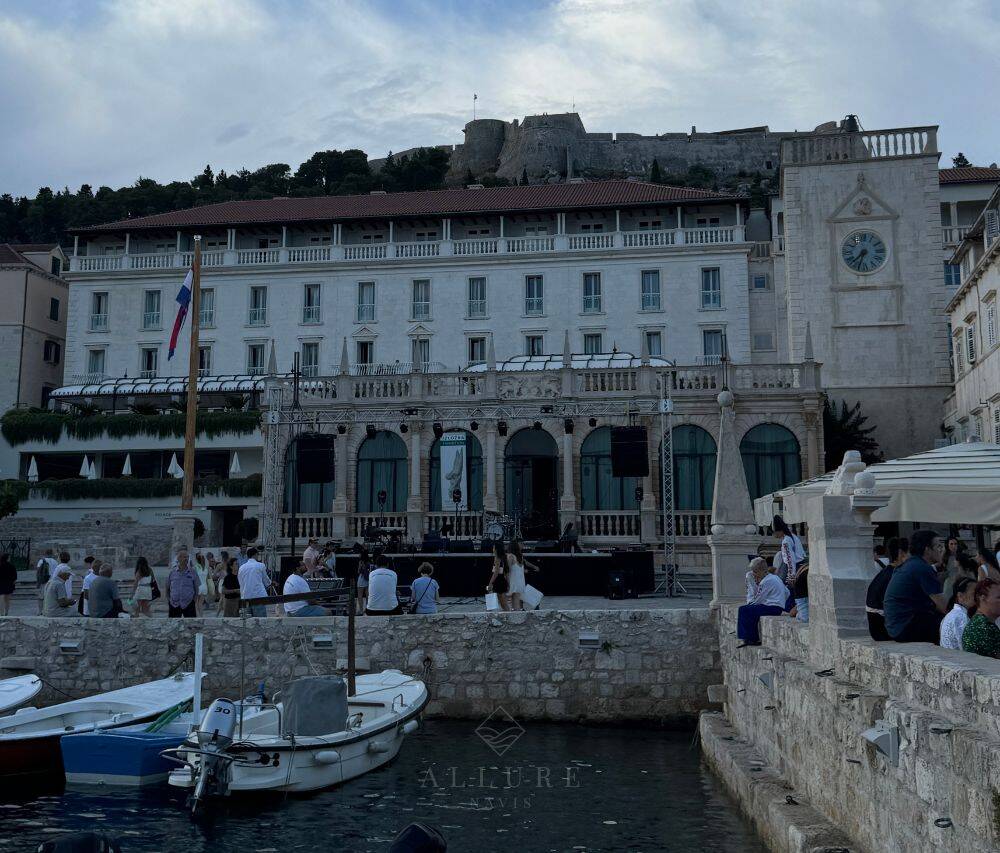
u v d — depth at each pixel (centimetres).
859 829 846
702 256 5900
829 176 4900
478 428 3891
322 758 1373
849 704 868
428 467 3888
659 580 3300
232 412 5362
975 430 3750
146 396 5728
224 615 2203
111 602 2103
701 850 1105
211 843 1186
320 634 1909
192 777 1314
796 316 4838
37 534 4972
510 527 3416
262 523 3544
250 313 6219
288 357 6128
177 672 1894
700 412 3775
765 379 3791
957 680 664
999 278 3216
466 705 1838
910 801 716
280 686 1892
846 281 4819
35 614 2655
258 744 1326
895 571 948
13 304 6412
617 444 3127
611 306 5941
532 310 6019
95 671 1948
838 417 4634
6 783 1420
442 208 6347
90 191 13112
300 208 6669
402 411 3662
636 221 6250
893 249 4803
